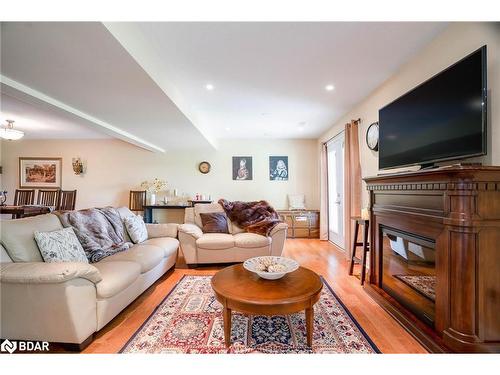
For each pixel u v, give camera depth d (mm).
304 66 2482
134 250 2584
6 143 5699
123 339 1756
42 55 1786
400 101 2234
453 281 1493
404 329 1867
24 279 1528
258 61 2381
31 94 2385
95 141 5742
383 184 2334
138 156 5777
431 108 1858
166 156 5801
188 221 3861
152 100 2693
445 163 1872
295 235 5410
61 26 1462
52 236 1959
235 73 2619
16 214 4094
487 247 1418
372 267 2574
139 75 2092
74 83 2260
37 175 5688
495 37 1561
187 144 5164
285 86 2953
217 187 5832
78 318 1601
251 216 3900
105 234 2570
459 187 1445
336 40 2049
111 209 3029
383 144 2502
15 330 1600
